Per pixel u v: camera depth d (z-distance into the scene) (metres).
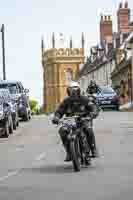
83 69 158.50
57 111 19.64
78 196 14.45
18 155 24.48
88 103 19.81
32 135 34.81
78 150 19.25
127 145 27.30
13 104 40.81
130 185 15.96
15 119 40.12
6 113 34.44
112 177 17.52
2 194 15.03
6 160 22.81
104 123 42.47
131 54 88.56
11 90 49.69
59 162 21.78
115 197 14.19
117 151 24.88
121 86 96.06
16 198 14.40
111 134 33.34
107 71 113.38
